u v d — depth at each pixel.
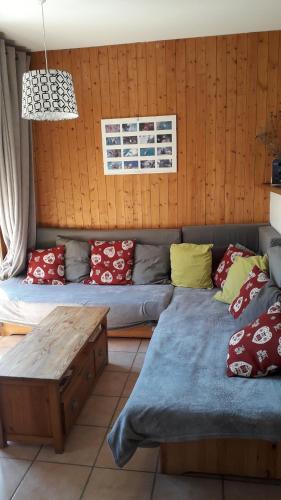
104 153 3.95
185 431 1.72
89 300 3.24
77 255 3.81
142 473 1.91
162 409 1.75
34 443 2.12
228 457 1.82
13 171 3.62
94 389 2.60
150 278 3.63
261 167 3.77
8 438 2.11
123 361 2.96
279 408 1.71
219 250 3.69
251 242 3.76
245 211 3.88
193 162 3.85
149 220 4.04
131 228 4.08
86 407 2.42
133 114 3.83
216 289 3.40
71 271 3.79
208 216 3.95
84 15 2.93
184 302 3.06
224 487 1.81
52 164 4.06
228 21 3.20
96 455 2.04
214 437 1.71
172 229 3.87
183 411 1.73
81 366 2.37
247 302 2.60
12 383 2.01
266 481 1.84
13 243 3.77
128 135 3.88
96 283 3.69
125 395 2.53
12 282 3.74
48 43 3.60
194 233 3.79
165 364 2.12
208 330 2.52
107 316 3.19
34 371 2.01
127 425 1.76
